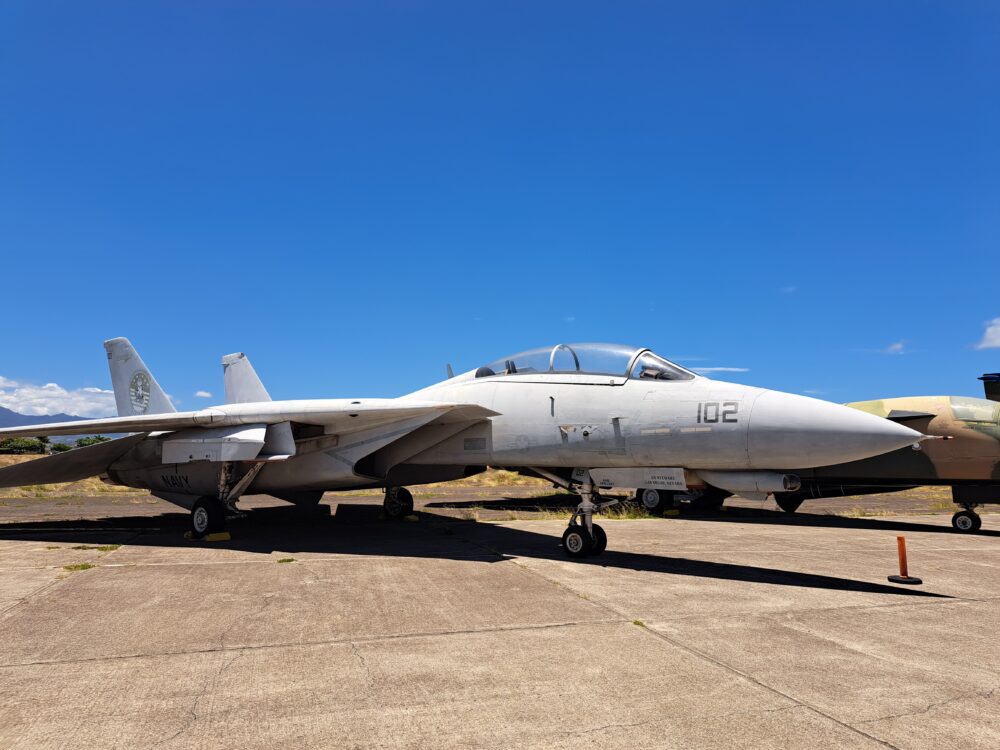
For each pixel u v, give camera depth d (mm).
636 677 4133
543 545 9992
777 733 3334
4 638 4910
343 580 7160
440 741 3213
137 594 6422
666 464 8273
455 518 14336
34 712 3533
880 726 3438
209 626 5262
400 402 10125
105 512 15859
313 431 10805
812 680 4129
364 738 3240
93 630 5133
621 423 8461
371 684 3982
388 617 5582
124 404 16188
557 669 4273
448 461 10219
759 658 4559
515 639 4953
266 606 5949
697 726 3406
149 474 12461
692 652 4676
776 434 7363
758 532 12914
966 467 13211
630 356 9039
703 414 7848
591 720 3471
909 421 13852
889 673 4293
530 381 9703
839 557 9555
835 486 15094
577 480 9227
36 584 6867
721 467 7918
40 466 12070
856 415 7164
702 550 10055
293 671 4207
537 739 3238
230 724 3393
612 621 5512
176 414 10641
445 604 6059
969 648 4902
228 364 16672
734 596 6625
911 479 13945
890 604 6406
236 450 9930
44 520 13766
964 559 9625
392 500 14008
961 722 3504
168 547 9641
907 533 13172
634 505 17688
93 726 3361
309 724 3400
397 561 8422
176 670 4219
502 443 9609
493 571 7742
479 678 4098
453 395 10430
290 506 17484
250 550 9352
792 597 6652
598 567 8172
